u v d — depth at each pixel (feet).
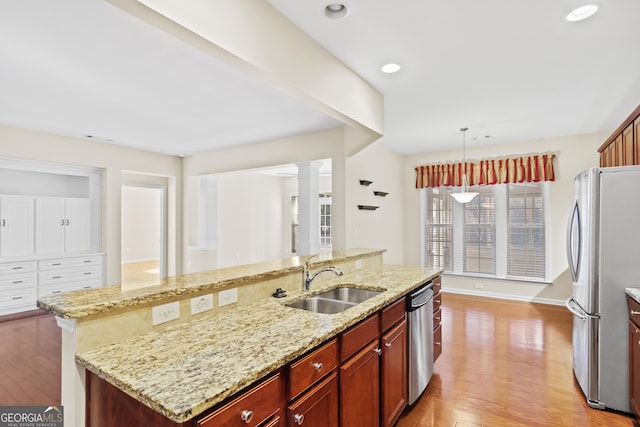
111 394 3.90
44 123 13.39
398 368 7.23
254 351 4.18
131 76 9.03
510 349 11.25
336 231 14.19
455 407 7.97
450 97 10.81
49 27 6.72
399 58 8.24
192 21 4.86
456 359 10.53
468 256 18.81
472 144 17.57
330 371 4.98
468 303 16.79
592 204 8.04
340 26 6.88
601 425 7.28
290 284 7.59
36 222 15.67
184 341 4.53
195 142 16.79
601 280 7.93
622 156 10.48
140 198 33.86
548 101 11.19
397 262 19.58
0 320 14.34
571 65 8.60
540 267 16.83
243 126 13.87
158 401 3.06
